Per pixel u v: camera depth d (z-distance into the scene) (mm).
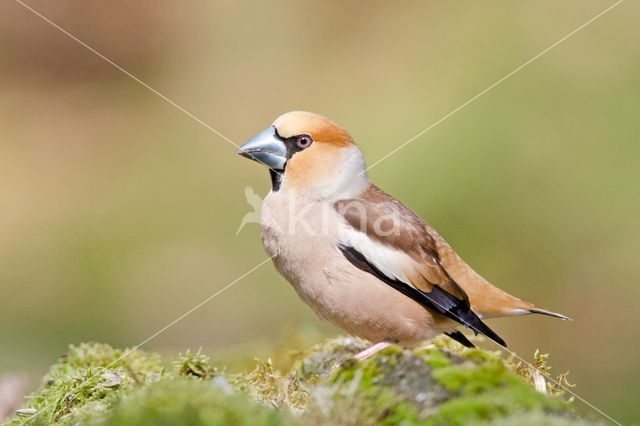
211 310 13398
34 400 6078
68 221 16297
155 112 19766
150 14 22000
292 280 6883
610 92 14289
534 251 12930
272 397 5637
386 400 3949
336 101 17625
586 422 3787
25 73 21641
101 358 6918
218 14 21172
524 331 12359
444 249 7109
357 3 19938
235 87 19609
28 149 18906
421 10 18500
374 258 6598
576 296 12625
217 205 16438
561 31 15406
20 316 13242
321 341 8547
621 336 12039
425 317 6715
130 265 14805
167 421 3752
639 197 13180
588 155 13602
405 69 17234
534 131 13961
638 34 15172
